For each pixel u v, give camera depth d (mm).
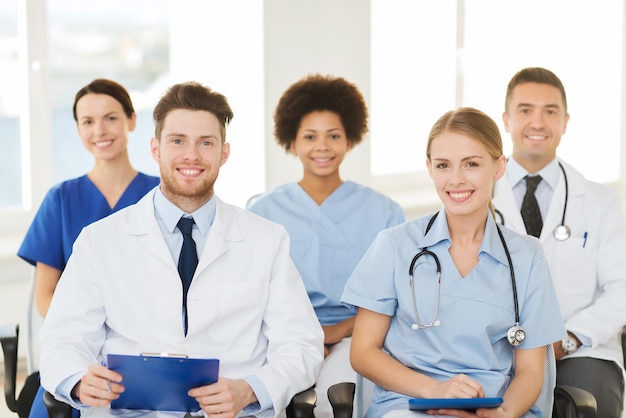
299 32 4238
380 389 2385
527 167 3064
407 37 5027
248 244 2383
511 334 2289
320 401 2729
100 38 10727
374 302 2387
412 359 2342
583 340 2809
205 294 2312
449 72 4953
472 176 2303
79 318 2293
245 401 2188
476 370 2303
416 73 5043
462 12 4895
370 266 2418
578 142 5340
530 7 5262
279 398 2227
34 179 4090
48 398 2201
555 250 2963
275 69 4199
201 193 2332
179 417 2248
